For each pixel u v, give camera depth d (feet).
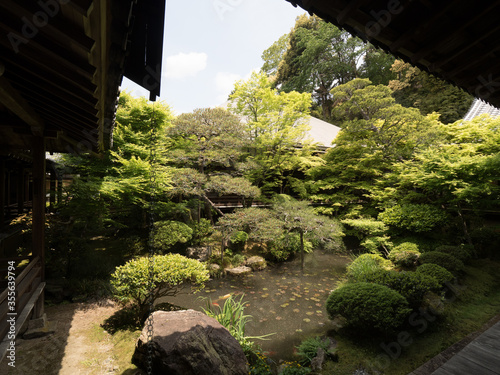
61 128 14.96
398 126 34.50
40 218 15.34
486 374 10.02
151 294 16.29
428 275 19.66
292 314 20.51
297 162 40.24
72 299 19.90
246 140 35.35
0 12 4.33
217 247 33.42
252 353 15.20
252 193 30.27
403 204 33.09
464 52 6.66
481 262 27.99
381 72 79.30
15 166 28.55
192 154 30.40
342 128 38.52
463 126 34.73
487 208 35.35
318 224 29.48
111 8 4.75
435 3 5.23
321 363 14.38
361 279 20.93
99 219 25.71
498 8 5.16
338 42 76.84
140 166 25.30
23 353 13.67
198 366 11.69
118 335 15.98
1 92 8.57
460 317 18.49
